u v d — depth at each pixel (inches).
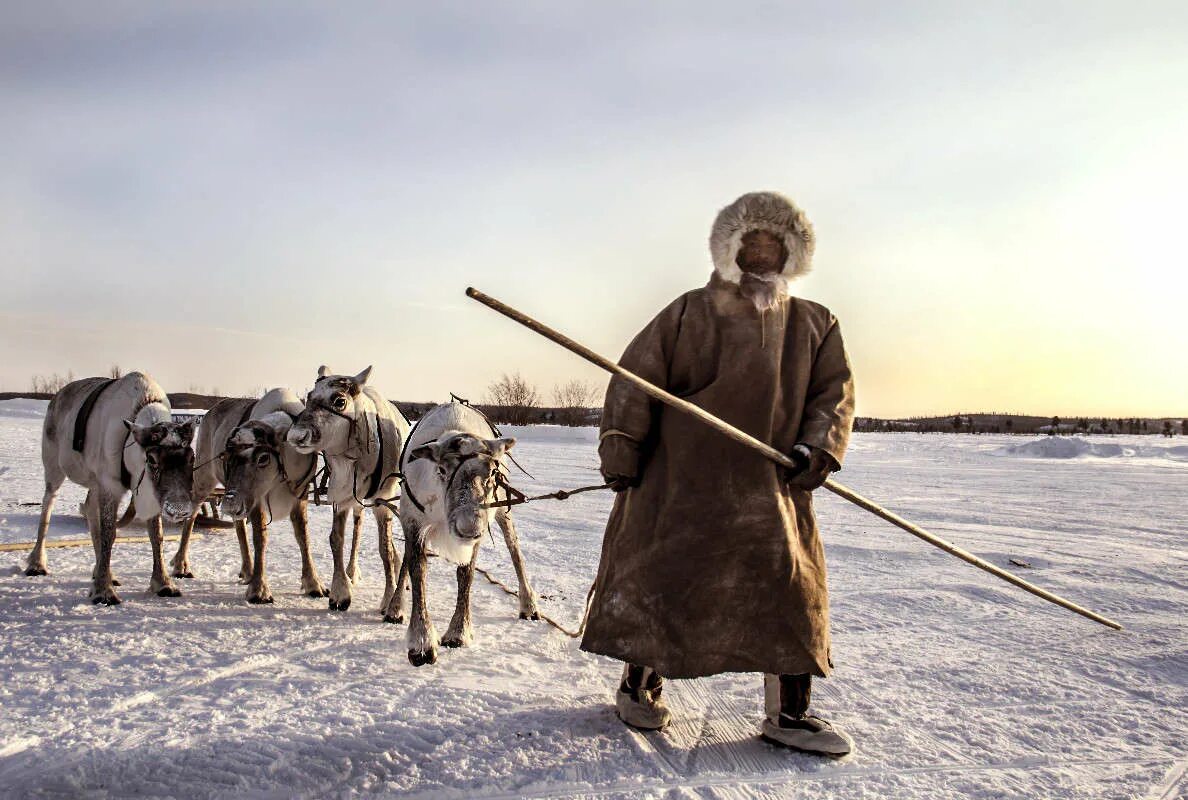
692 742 169.0
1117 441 1551.4
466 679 207.6
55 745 164.1
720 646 154.2
